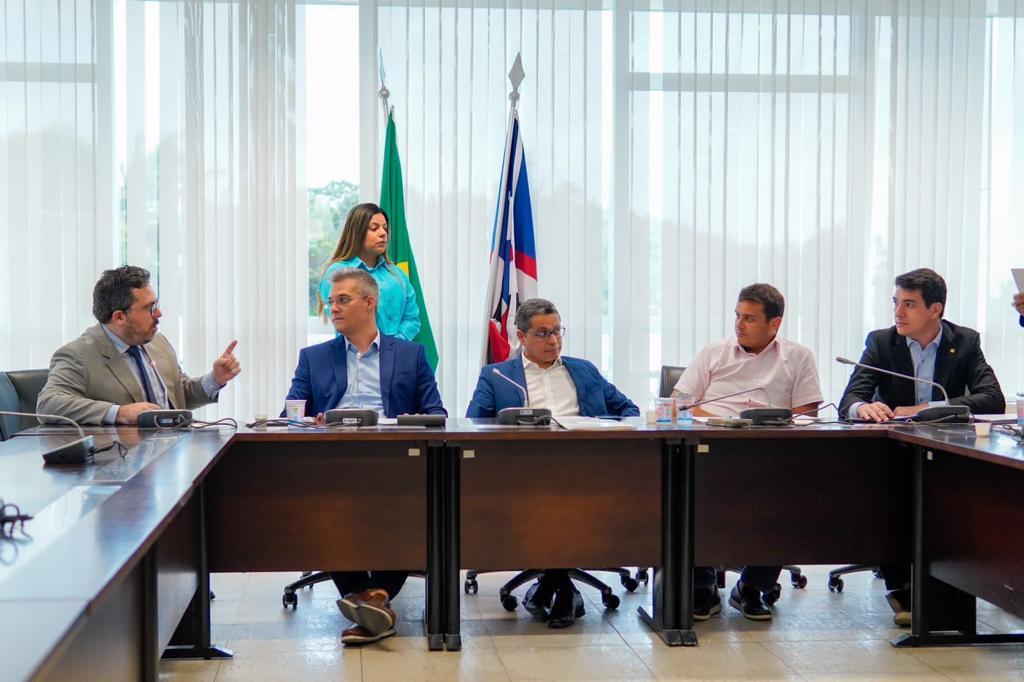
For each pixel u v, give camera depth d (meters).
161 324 4.73
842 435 2.91
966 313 5.09
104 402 3.00
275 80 4.77
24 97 4.65
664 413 3.06
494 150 4.87
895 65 5.01
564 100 4.89
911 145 5.05
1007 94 5.07
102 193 4.76
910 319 3.53
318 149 4.87
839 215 5.02
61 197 4.69
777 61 4.99
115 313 3.10
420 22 4.83
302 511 2.88
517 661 2.79
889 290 5.05
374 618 2.90
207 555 2.84
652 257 4.99
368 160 4.88
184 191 4.73
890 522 3.06
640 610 3.21
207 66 4.73
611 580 3.74
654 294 5.00
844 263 5.02
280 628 3.11
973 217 5.08
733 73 4.98
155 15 4.73
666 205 4.96
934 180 5.03
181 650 2.81
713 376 3.60
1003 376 5.09
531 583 3.70
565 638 3.00
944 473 2.89
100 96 4.76
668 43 4.96
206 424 3.00
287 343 4.82
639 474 2.96
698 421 3.12
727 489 3.00
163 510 1.64
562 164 4.90
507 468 2.92
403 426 2.91
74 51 4.68
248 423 3.05
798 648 2.92
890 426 3.01
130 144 4.73
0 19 4.63
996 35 5.07
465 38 4.86
